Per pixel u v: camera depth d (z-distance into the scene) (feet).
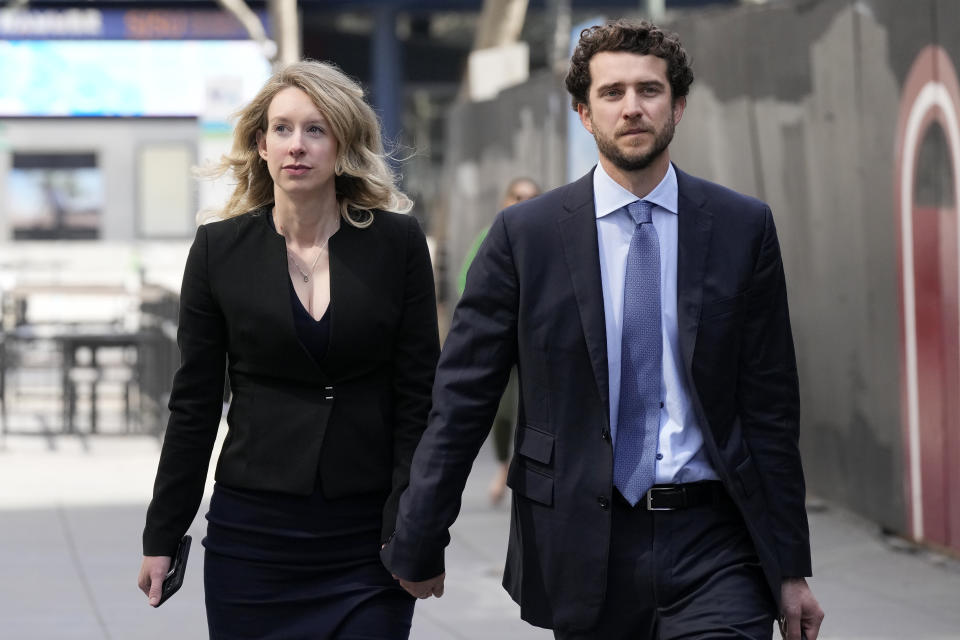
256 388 34.50
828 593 61.98
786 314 33.24
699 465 32.27
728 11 82.79
